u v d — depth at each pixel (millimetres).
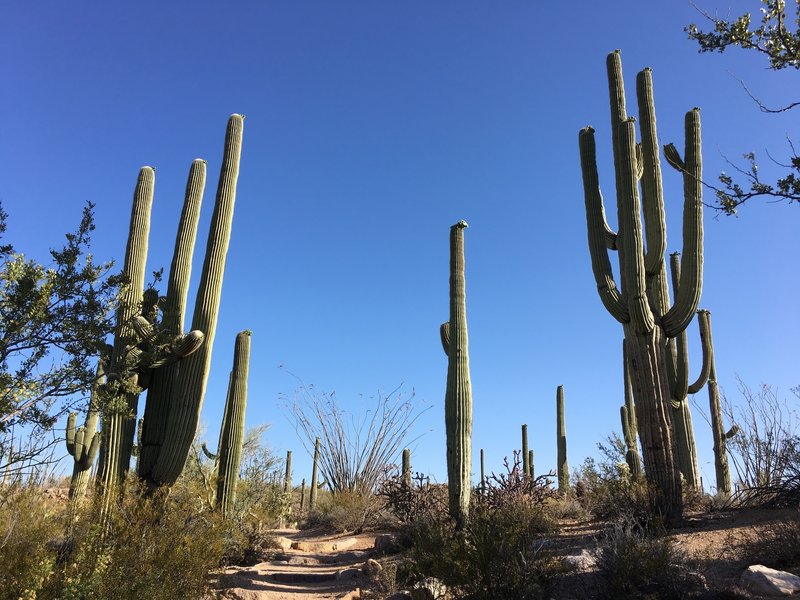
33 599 5141
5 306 7289
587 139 11844
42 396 7184
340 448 17828
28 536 6074
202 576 7344
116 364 9445
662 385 10023
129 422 9680
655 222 10641
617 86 11523
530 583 6766
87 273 7781
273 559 11758
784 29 6160
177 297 11016
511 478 12211
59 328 7461
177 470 10055
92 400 7891
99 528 6594
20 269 7387
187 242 11445
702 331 14984
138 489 8617
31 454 6832
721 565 7082
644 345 10156
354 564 11031
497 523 7641
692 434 12961
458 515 10188
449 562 7199
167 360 10273
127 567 6414
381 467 17453
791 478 10227
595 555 7379
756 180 5895
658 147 10859
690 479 12656
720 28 6297
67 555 6324
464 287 11531
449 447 10633
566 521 11766
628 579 6625
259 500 15820
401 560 9828
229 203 11484
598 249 11211
